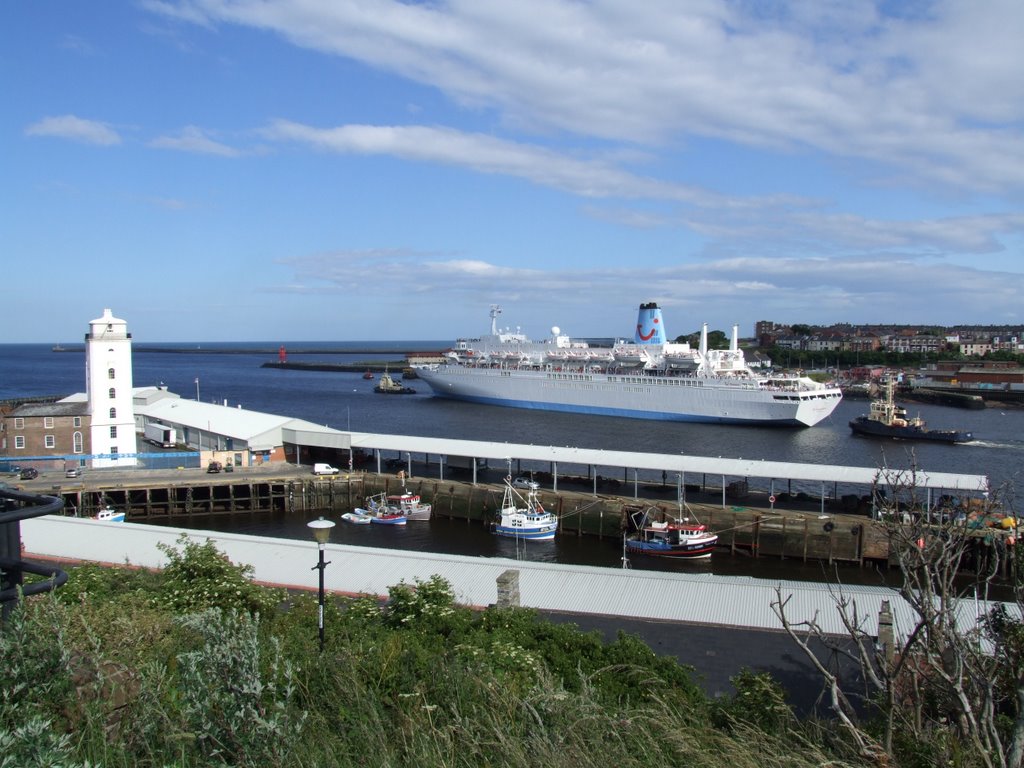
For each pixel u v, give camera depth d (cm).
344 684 1084
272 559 3366
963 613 2239
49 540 3709
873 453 9425
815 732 1319
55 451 7300
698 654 2361
